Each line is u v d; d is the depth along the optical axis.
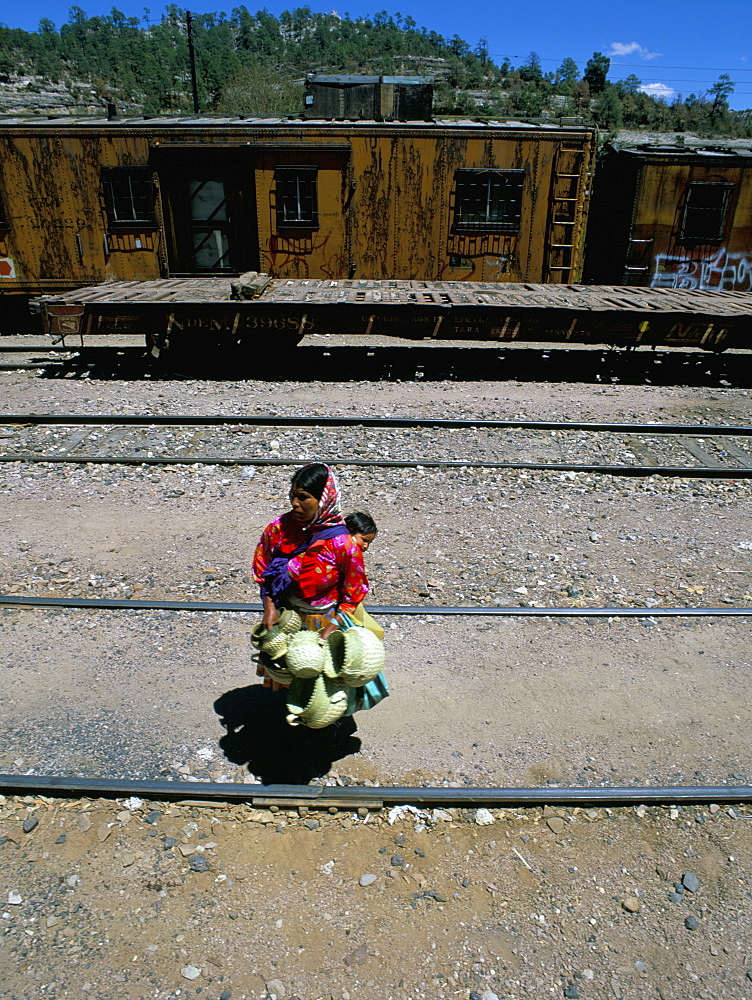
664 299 12.57
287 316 11.21
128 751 3.81
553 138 13.32
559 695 4.34
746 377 12.78
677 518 6.94
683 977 2.78
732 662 4.71
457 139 13.24
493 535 6.47
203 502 7.01
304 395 10.73
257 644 3.47
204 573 5.66
